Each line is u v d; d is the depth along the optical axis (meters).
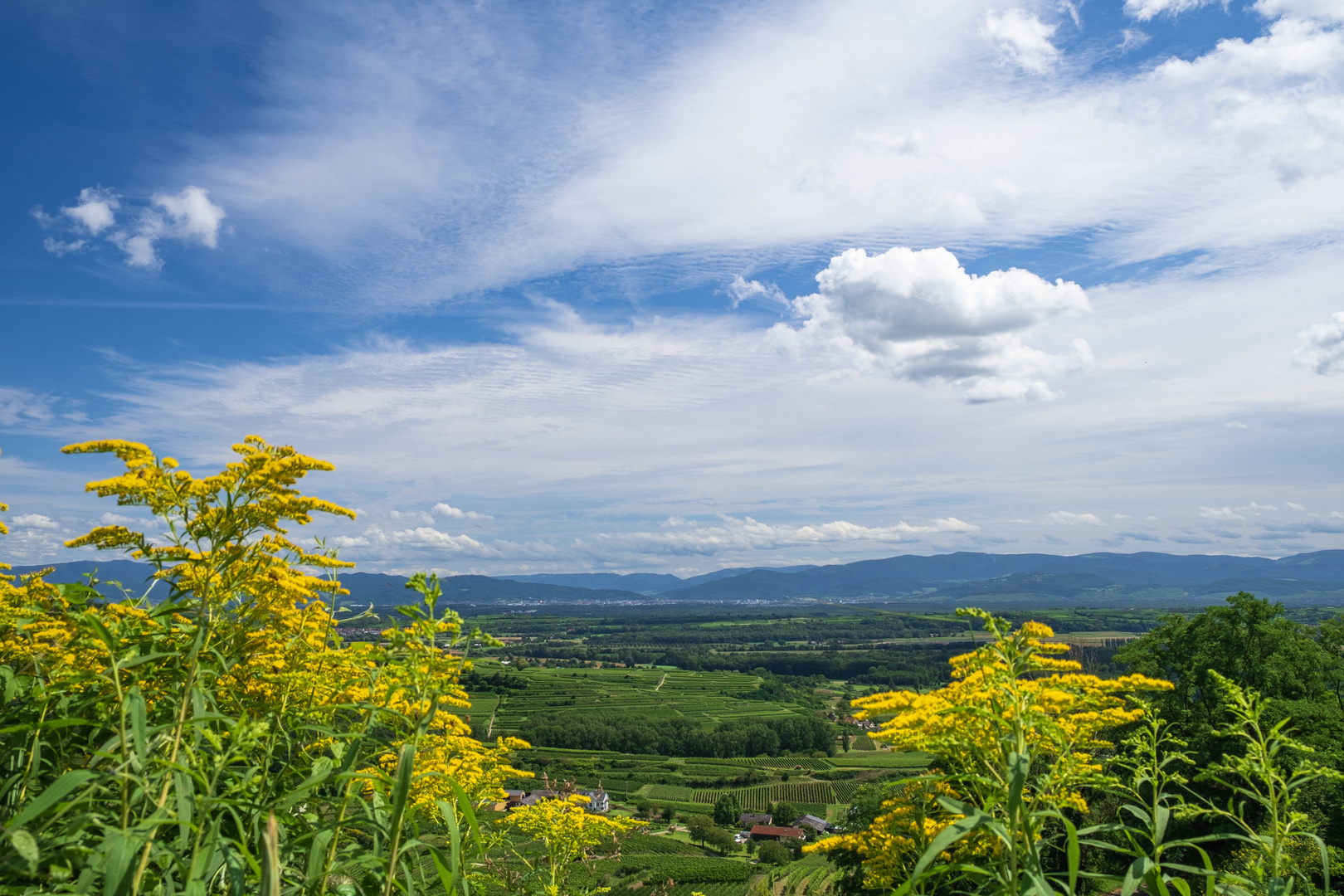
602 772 146.00
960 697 7.73
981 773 7.56
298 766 6.95
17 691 6.04
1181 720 38.59
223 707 7.12
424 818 8.38
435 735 8.39
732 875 74.31
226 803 5.18
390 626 6.91
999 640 6.64
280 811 5.79
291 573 7.53
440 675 6.11
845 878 23.03
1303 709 30.02
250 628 7.08
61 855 4.80
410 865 6.66
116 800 5.47
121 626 5.91
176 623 6.60
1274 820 6.45
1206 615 43.16
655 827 110.44
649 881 61.25
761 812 124.81
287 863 6.26
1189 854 24.92
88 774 4.65
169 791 5.59
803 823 111.38
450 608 6.32
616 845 11.57
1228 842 24.41
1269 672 39.19
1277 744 6.65
